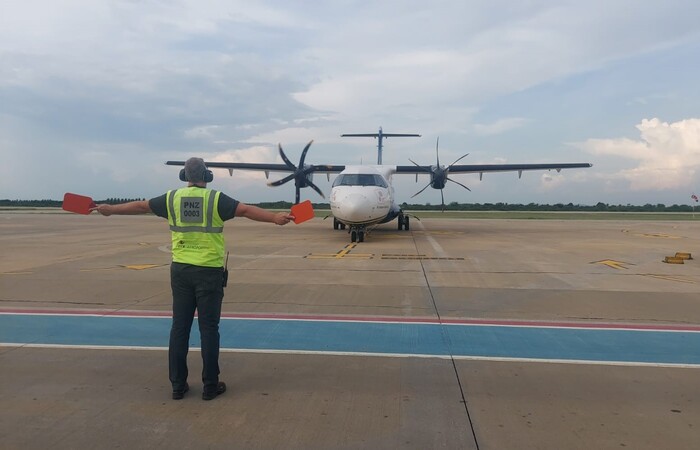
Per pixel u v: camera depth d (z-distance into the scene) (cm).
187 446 376
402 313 819
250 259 1482
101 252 1656
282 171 3058
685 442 385
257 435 395
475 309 852
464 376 530
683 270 1313
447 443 382
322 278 1148
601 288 1048
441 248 1841
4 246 1856
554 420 423
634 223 4088
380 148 3538
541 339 675
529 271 1274
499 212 8500
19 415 428
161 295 946
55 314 796
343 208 1920
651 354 610
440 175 2727
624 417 430
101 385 499
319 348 629
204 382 468
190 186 501
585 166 3005
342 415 432
